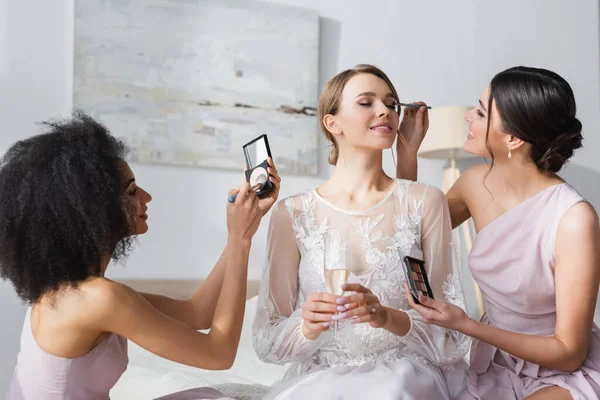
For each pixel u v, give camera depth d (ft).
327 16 11.43
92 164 3.99
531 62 13.00
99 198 3.98
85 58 9.77
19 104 9.50
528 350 4.75
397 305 5.02
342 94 5.30
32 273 3.95
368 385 4.30
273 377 7.23
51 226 3.87
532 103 5.10
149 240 9.96
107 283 4.03
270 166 4.88
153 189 10.06
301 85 11.02
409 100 11.89
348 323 4.84
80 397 4.13
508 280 5.25
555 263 5.03
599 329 5.39
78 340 4.02
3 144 9.39
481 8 12.64
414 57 12.00
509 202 5.44
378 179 5.39
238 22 10.69
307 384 4.39
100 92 9.82
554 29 13.26
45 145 4.00
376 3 11.80
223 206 10.47
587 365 4.99
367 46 11.68
